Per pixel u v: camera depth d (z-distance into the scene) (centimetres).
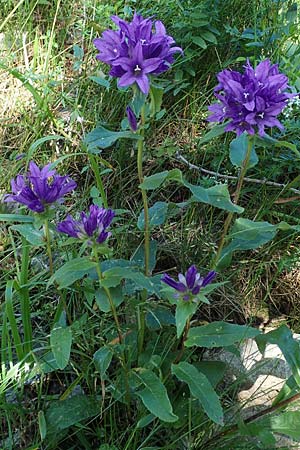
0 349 77
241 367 79
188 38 105
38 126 103
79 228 62
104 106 106
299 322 86
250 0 115
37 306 84
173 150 98
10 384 75
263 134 62
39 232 70
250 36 106
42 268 87
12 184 68
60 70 111
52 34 113
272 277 90
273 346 82
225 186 65
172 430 71
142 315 72
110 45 62
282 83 61
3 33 121
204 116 105
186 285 61
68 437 71
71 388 72
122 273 63
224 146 98
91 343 77
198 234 91
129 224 88
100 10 113
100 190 83
